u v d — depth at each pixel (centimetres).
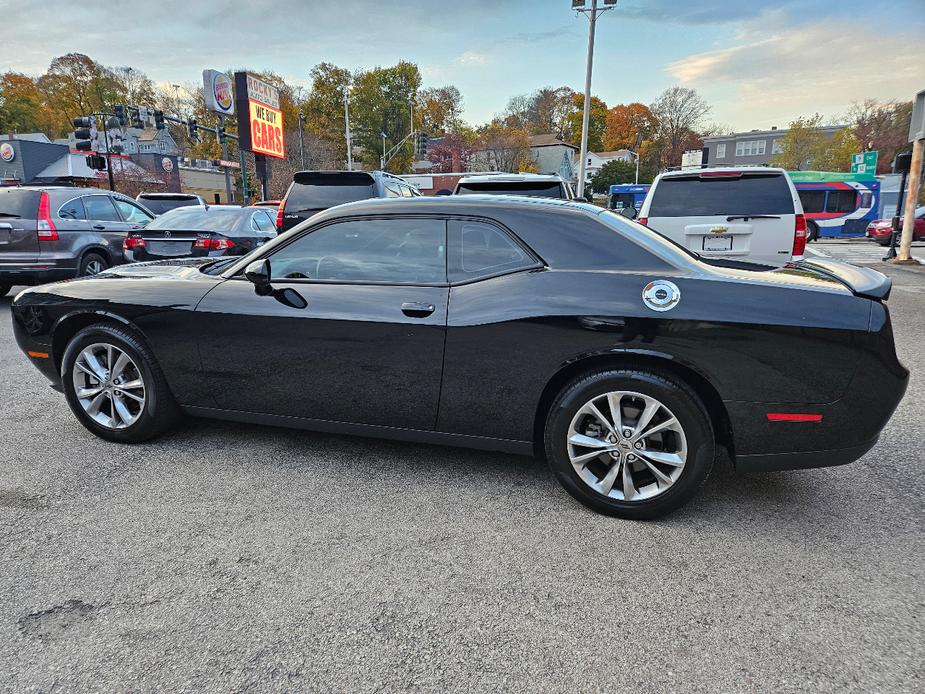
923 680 177
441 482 309
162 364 339
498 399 282
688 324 250
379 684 176
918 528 265
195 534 257
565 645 192
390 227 303
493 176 862
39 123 7438
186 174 6725
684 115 8675
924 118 1327
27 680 176
